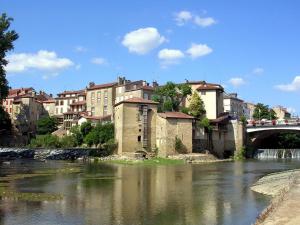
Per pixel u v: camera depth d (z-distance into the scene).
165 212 39.44
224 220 36.12
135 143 126.75
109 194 50.69
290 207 35.62
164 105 147.25
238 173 81.88
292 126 143.38
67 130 174.00
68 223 34.59
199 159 123.19
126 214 38.38
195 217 37.28
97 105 176.50
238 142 146.88
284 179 61.06
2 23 105.00
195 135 136.50
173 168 94.50
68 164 105.56
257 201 45.91
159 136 127.31
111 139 133.88
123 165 102.94
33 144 155.88
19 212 38.88
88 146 141.50
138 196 49.31
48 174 76.56
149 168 93.94
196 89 155.38
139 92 158.25
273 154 152.25
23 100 186.62
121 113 126.75
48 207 41.50
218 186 59.56
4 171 82.62
